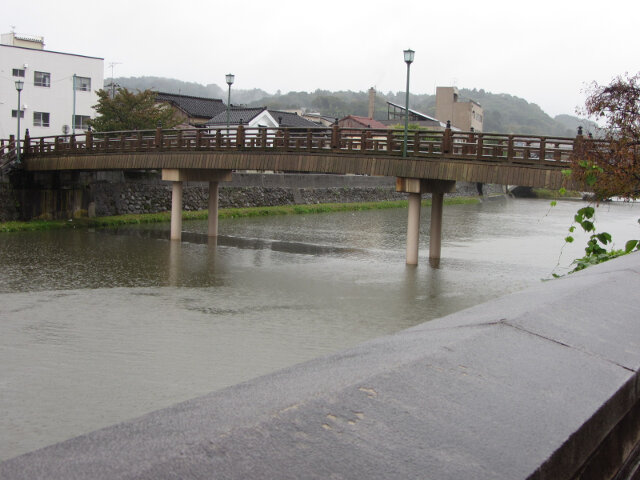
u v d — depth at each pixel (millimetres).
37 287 17062
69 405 8734
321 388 1405
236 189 43406
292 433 1201
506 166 20016
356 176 56000
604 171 12445
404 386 1465
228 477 1050
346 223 39781
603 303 2598
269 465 1099
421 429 1295
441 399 1442
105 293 16531
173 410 1315
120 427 1221
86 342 11945
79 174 33625
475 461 1214
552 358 1853
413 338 1954
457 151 21781
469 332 1955
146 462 1058
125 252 24016
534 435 1357
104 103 39094
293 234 32469
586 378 1762
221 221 38219
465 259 24312
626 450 1855
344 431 1236
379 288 18141
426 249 27359
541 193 80375
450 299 16766
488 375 1627
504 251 26938
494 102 159500
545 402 1541
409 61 22031
